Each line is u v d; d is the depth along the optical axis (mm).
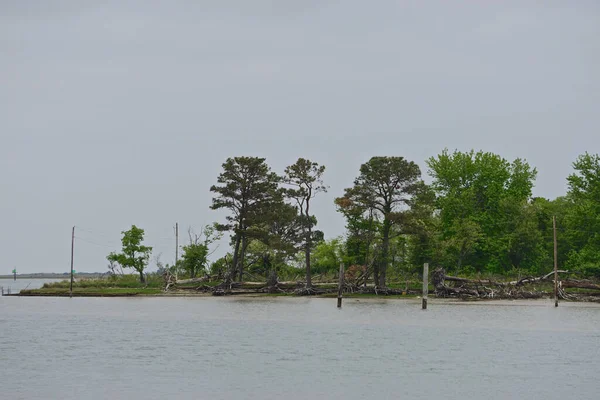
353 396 32188
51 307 81750
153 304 86188
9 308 80438
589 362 40469
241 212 106812
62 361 40969
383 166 100000
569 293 93000
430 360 41219
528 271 110250
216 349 45344
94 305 85000
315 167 106625
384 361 40844
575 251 104625
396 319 65188
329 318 66312
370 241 105062
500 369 38344
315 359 41531
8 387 34031
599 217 98375
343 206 102500
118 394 32562
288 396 32219
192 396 32219
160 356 42594
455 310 76250
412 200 101812
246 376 36438
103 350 44969
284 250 105625
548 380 35500
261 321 63219
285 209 107375
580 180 103125
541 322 62500
